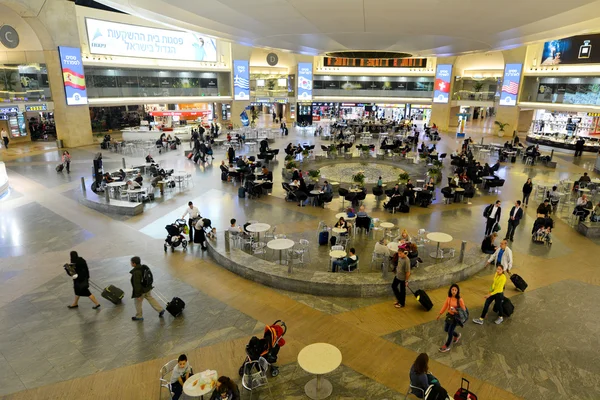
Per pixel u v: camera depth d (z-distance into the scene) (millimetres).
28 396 6973
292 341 8492
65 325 9078
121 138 38531
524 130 47531
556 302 10227
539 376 7516
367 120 49094
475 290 10773
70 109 32844
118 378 7426
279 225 15859
